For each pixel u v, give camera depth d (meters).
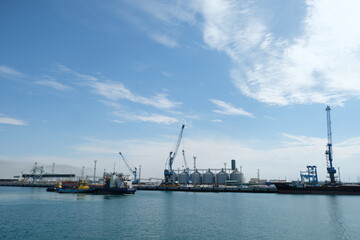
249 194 167.12
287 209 85.50
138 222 60.69
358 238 46.22
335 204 100.38
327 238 46.25
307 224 58.78
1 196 139.00
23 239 44.66
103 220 63.28
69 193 161.75
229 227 55.16
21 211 79.06
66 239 44.62
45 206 92.00
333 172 167.38
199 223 59.75
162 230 51.91
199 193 177.50
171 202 109.19
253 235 48.16
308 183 170.62
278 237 46.81
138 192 186.75
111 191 151.62
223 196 147.62
